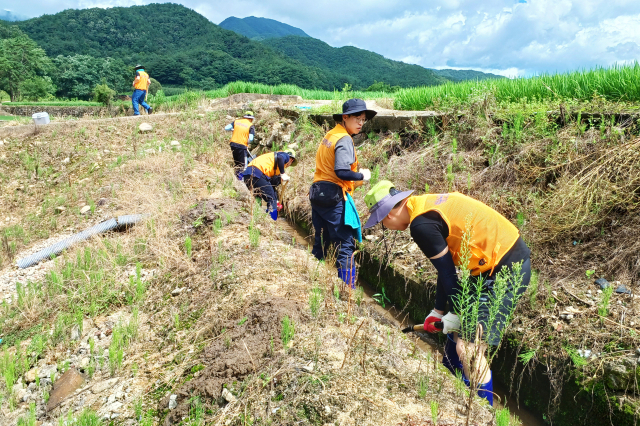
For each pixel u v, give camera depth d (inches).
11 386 125.0
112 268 185.6
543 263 149.3
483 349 97.6
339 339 113.3
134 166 318.7
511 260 106.0
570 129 184.4
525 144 192.5
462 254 105.6
